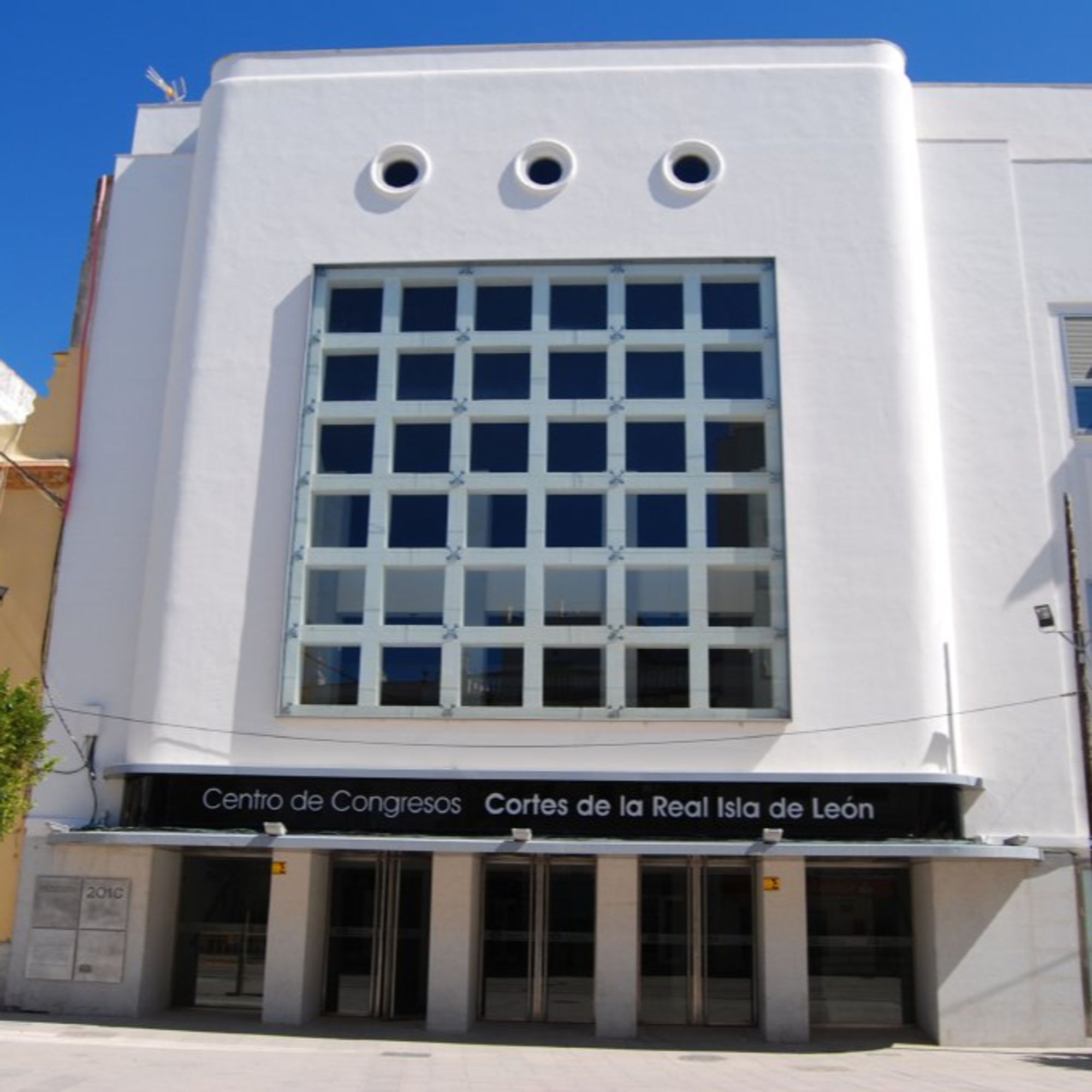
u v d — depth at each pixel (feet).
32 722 53.06
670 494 68.18
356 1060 52.42
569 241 71.41
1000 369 71.00
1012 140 76.33
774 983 62.75
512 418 69.62
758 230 71.05
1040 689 66.59
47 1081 41.78
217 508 68.80
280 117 74.49
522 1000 67.15
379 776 63.72
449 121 73.77
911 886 67.97
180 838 61.67
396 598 67.41
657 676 65.41
